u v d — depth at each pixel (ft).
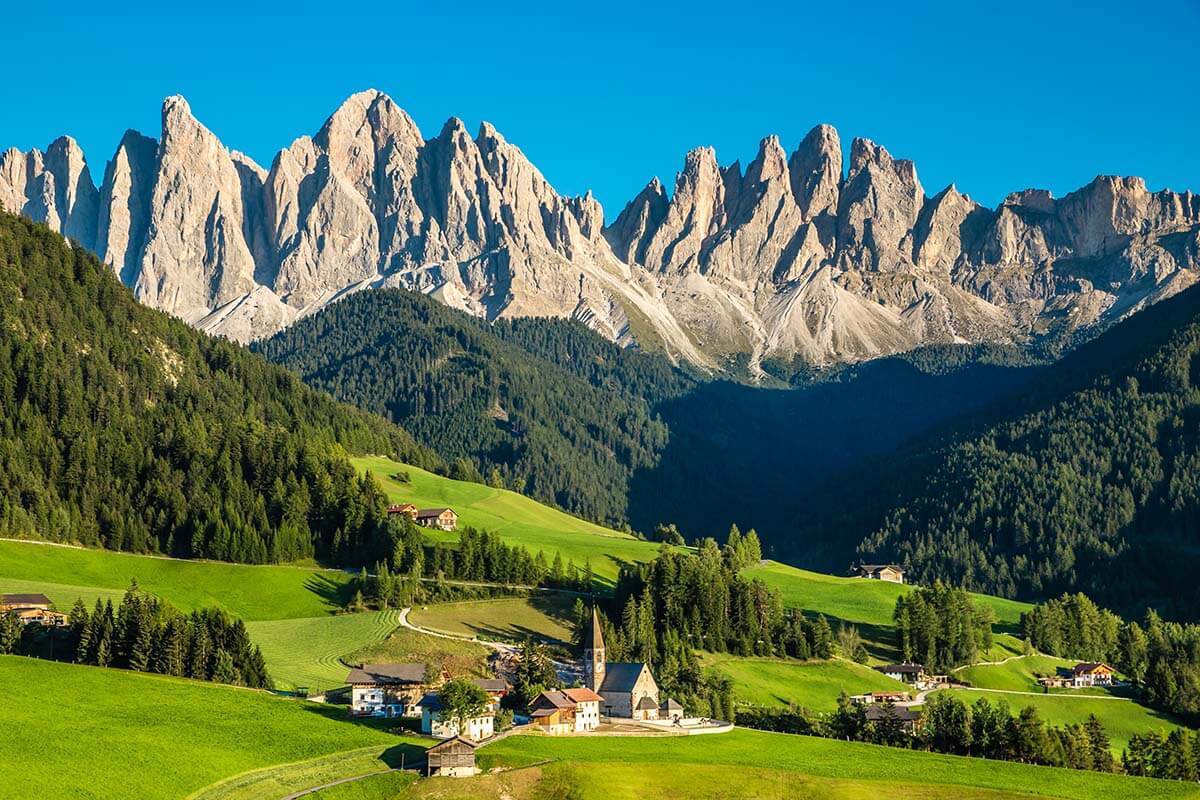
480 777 542.98
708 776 574.56
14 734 545.44
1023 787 613.11
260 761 547.08
